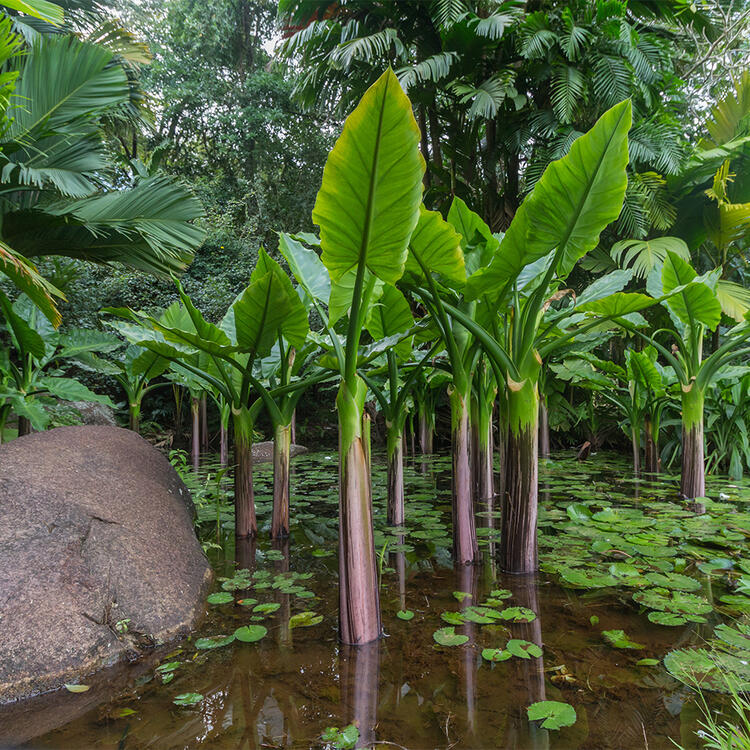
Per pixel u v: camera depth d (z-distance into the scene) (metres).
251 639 1.57
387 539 2.69
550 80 7.12
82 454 2.27
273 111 12.62
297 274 3.03
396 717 1.17
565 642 1.52
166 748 1.08
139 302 9.13
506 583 2.05
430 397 6.73
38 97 4.37
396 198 1.36
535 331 2.16
